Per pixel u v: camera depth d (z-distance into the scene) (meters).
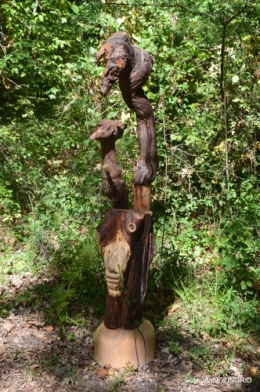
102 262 4.59
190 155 5.58
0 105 7.92
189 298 4.25
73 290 4.28
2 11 7.42
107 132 3.40
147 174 3.63
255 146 5.75
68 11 7.74
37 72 7.50
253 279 4.39
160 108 5.38
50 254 5.01
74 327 4.07
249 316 3.90
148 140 3.60
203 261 4.77
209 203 5.33
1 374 3.54
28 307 4.35
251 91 5.62
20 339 3.95
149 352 3.66
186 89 5.66
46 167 6.24
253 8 4.78
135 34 5.76
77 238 5.03
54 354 3.75
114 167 3.51
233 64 5.61
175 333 3.94
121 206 3.60
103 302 4.32
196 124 5.43
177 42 5.75
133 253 3.48
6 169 5.82
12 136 5.93
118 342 3.56
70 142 5.73
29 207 5.79
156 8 5.23
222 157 5.56
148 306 4.30
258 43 5.45
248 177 5.69
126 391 3.37
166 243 5.06
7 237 5.39
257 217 4.97
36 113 7.61
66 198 5.51
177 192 5.52
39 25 7.39
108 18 5.53
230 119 5.66
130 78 3.44
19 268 4.88
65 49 7.91
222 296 4.23
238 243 3.94
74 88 6.00
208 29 5.09
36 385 3.44
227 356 3.70
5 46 7.32
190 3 5.20
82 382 3.45
